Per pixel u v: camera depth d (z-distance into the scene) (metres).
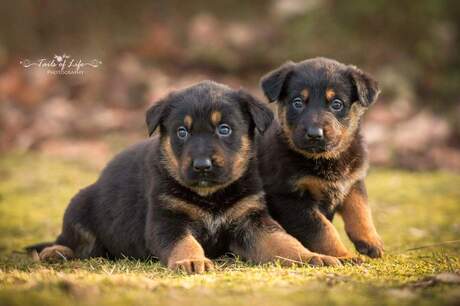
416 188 15.28
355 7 22.61
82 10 24.20
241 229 9.21
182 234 8.81
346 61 21.86
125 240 9.54
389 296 6.39
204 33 23.17
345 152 10.02
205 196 9.00
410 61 22.06
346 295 6.45
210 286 6.90
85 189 10.30
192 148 8.70
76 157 17.94
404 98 20.64
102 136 19.30
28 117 20.53
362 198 10.15
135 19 24.44
